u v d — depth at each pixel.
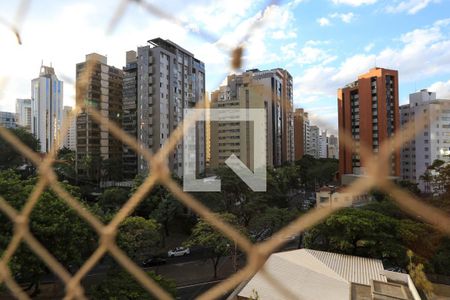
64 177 29.36
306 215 0.85
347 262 13.71
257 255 0.91
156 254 20.88
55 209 11.27
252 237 18.27
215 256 20.59
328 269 12.38
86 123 32.94
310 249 15.98
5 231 10.16
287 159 43.72
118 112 35.31
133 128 35.12
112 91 34.50
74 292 1.25
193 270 18.91
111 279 10.66
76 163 31.25
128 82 35.75
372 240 15.02
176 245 23.73
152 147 32.94
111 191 25.30
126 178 35.34
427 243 15.80
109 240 1.14
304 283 11.34
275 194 27.41
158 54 33.38
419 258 14.88
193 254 21.78
